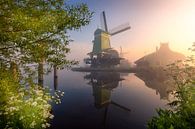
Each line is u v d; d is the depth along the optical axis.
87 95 27.48
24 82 7.66
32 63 7.50
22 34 6.79
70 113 16.56
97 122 14.68
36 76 7.75
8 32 6.73
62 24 6.91
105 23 94.62
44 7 7.26
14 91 7.66
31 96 8.02
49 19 7.05
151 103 21.72
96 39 92.12
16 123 7.42
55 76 30.94
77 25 7.06
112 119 15.60
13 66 7.51
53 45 7.45
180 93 7.59
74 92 29.81
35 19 6.72
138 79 55.16
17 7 6.88
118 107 20.06
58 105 19.38
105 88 35.72
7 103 7.57
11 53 7.37
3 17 6.74
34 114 7.73
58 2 7.33
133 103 21.98
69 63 7.73
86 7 7.21
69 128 12.72
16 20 6.41
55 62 7.47
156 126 5.46
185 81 8.10
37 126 7.79
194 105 6.20
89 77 63.22
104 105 21.09
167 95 26.25
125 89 34.25
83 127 13.20
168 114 6.09
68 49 7.64
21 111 7.60
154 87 36.44
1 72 7.27
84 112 17.36
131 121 15.14
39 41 7.15
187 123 5.50
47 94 8.89
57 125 13.02
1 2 6.59
